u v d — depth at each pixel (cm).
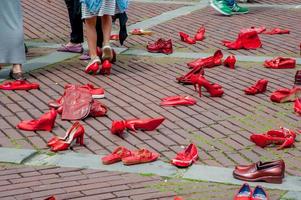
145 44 1214
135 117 851
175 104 890
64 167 710
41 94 930
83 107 843
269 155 743
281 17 1443
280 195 649
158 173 696
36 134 793
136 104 898
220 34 1288
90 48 1034
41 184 666
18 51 974
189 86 977
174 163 707
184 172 697
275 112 876
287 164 721
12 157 729
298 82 978
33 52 1152
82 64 1082
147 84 984
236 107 892
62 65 1075
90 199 631
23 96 920
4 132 798
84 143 769
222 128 819
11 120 834
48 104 884
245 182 675
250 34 1179
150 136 792
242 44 1180
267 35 1278
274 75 1033
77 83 984
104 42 1047
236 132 807
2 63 983
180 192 651
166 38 1258
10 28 966
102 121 837
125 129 805
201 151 750
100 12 1015
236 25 1362
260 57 1134
